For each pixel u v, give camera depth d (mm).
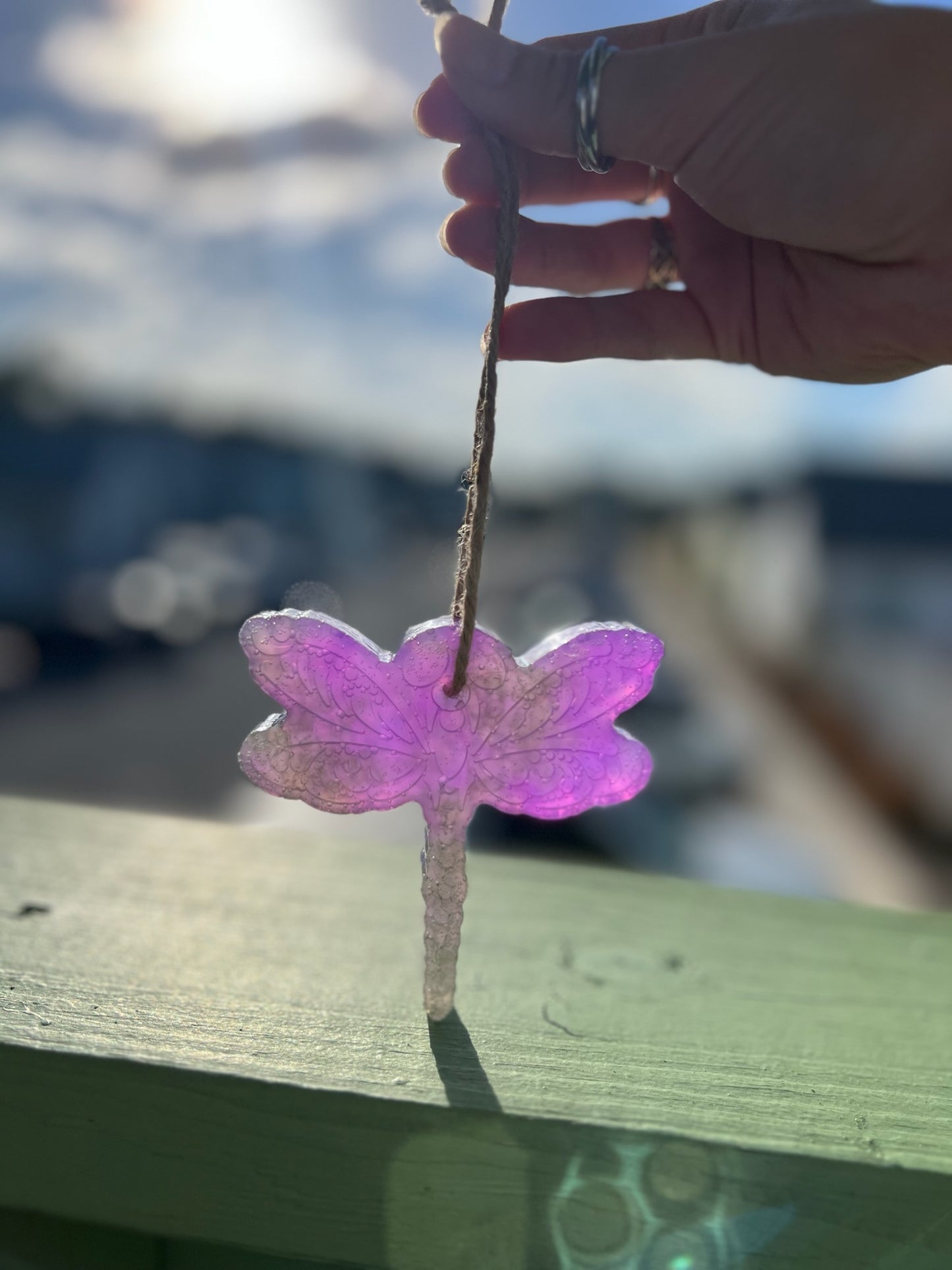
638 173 232
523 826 823
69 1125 158
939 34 158
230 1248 171
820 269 199
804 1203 149
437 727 180
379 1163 154
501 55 167
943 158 163
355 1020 176
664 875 265
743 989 203
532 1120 150
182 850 251
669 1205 151
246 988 185
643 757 185
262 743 176
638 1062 170
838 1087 166
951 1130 156
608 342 216
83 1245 170
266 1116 154
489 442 165
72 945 198
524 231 231
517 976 203
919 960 222
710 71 161
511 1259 154
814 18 160
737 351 219
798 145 165
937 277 184
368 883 239
